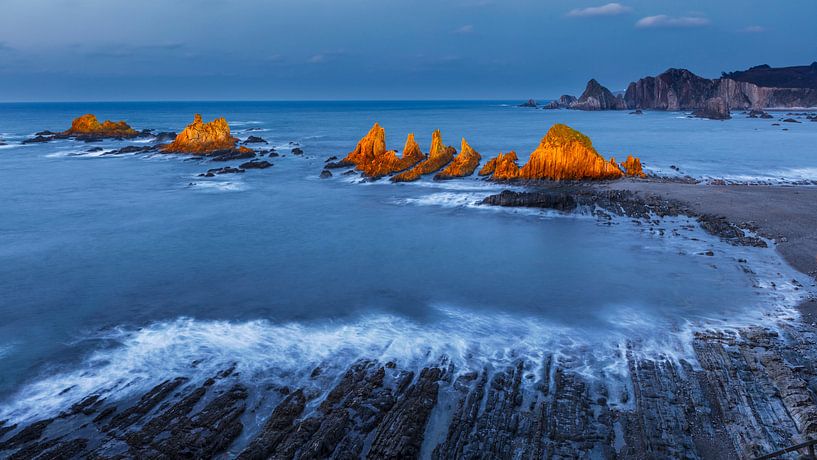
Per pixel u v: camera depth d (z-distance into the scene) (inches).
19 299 1243.8
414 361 939.3
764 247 1556.3
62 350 999.6
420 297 1242.0
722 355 914.1
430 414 781.3
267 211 2149.4
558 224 1892.2
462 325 1088.2
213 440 716.7
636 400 798.5
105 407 815.1
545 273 1389.0
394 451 687.1
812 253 1464.1
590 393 827.4
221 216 2065.7
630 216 1966.0
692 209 2000.5
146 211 2153.1
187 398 820.6
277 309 1181.7
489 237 1740.9
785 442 697.6
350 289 1295.5
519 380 864.9
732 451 690.8
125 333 1070.4
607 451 691.4
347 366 925.8
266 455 684.1
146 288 1311.5
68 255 1573.6
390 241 1707.7
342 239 1734.7
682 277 1334.9
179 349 997.2
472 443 708.7
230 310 1178.6
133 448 699.4
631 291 1250.6
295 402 801.6
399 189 2591.0
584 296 1227.9
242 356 967.6
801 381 808.9
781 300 1171.3
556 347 983.6
